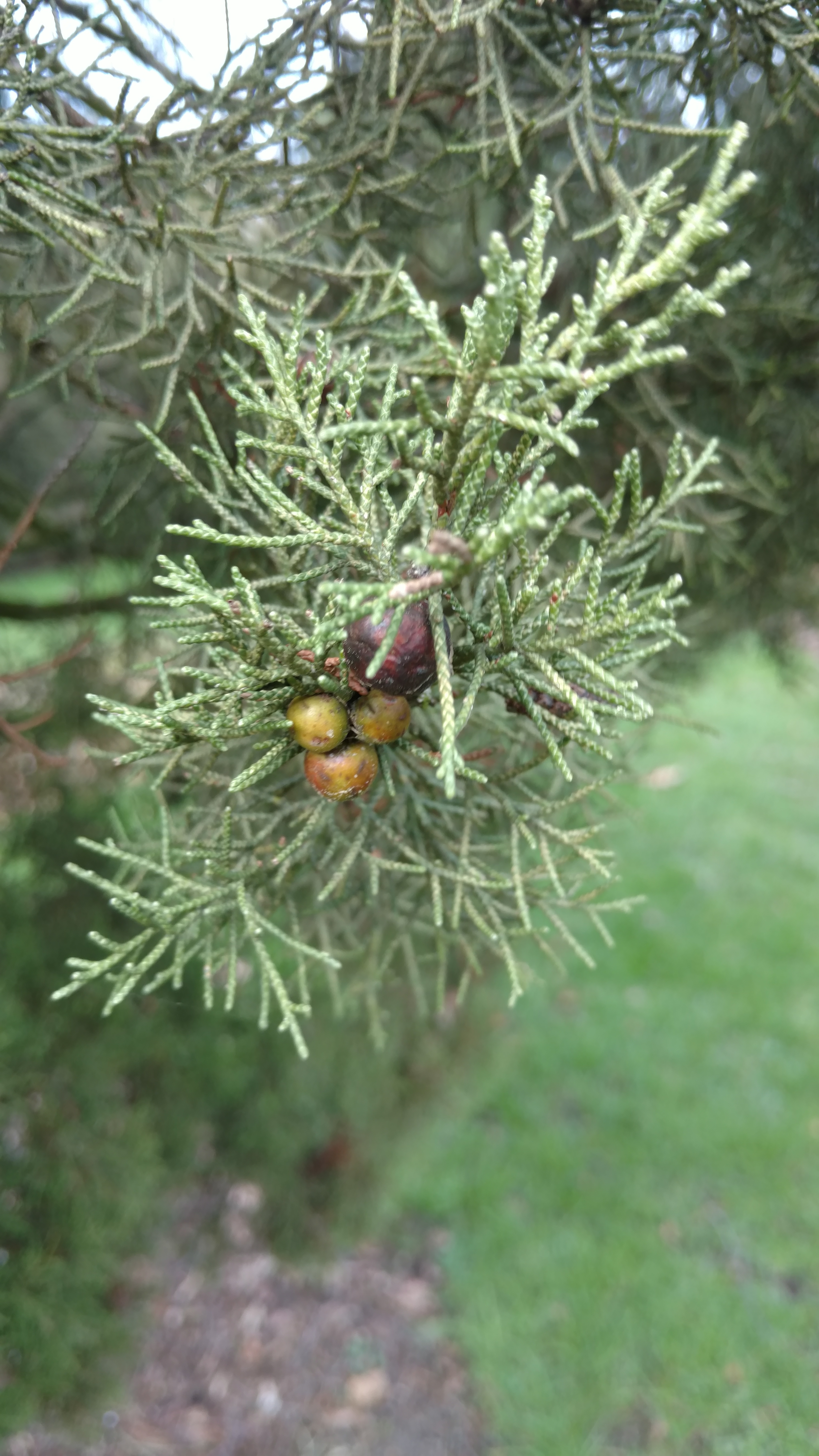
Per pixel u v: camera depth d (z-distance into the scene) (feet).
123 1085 1.14
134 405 0.71
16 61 0.52
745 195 0.68
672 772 2.64
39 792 1.01
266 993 0.43
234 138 0.54
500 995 1.42
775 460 0.82
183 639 0.37
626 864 2.22
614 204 0.55
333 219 0.61
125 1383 1.12
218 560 0.64
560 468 0.73
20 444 1.04
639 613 0.35
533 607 0.50
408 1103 1.42
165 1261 1.35
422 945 0.89
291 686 0.37
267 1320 1.35
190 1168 1.26
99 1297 1.05
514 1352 1.32
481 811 0.51
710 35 0.54
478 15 0.50
